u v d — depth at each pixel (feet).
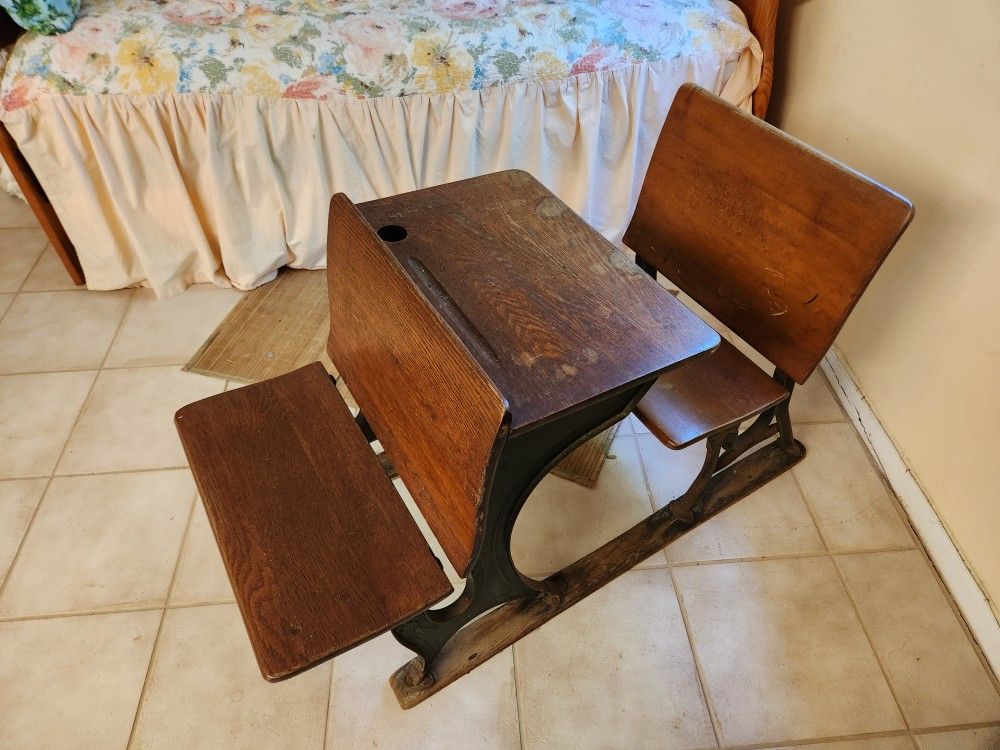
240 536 3.22
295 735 4.06
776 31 6.67
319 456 3.58
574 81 6.16
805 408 5.90
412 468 3.30
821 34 5.91
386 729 4.09
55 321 6.51
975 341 4.43
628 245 5.18
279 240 6.67
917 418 5.07
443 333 2.77
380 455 5.33
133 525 5.00
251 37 5.88
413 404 3.12
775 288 4.17
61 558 4.81
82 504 5.12
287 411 3.79
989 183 4.20
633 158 6.76
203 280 6.95
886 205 3.51
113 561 4.80
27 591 4.64
